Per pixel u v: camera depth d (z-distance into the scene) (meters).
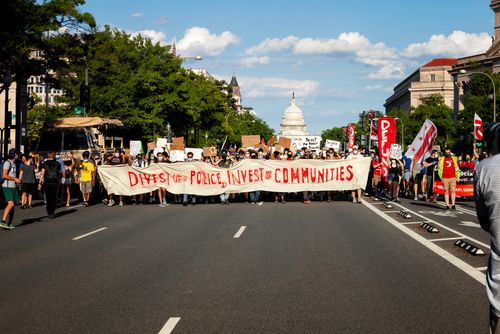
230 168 23.58
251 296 7.85
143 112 49.12
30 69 29.09
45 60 29.83
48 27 28.16
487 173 4.48
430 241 12.96
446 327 6.39
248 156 24.48
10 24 27.08
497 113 75.06
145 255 11.23
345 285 8.51
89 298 7.81
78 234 14.51
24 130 43.19
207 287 8.41
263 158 24.69
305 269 9.72
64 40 29.22
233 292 8.09
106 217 18.59
